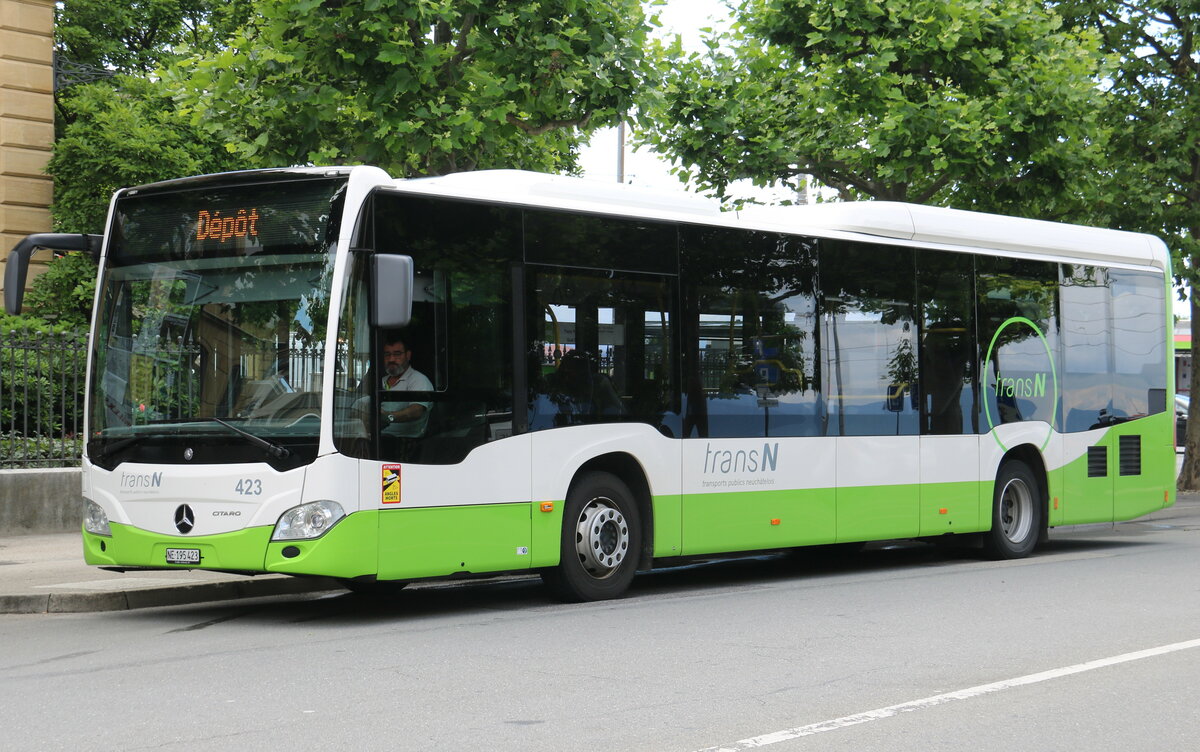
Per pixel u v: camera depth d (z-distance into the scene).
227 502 9.77
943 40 18.22
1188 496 24.92
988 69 18.61
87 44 34.28
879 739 6.17
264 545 9.65
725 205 20.45
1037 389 15.20
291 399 9.78
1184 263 22.16
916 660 8.20
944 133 18.11
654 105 15.90
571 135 17.86
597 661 8.20
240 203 10.17
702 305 12.04
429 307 10.21
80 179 27.59
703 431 11.96
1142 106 23.34
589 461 11.36
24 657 8.46
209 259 10.22
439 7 14.55
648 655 8.41
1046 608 10.60
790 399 12.70
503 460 10.57
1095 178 20.84
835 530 13.02
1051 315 15.42
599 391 11.25
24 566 13.00
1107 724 6.51
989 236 14.73
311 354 9.75
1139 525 19.97
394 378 9.98
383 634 9.40
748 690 7.27
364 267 9.88
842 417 13.14
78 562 13.34
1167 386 16.88
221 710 6.76
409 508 9.98
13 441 16.47
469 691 7.25
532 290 10.86
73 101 28.61
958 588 12.05
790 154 19.44
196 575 12.21
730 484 12.15
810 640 9.00
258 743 6.05
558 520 10.95
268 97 15.02
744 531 12.25
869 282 13.52
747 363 12.36
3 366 16.59
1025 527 15.05
